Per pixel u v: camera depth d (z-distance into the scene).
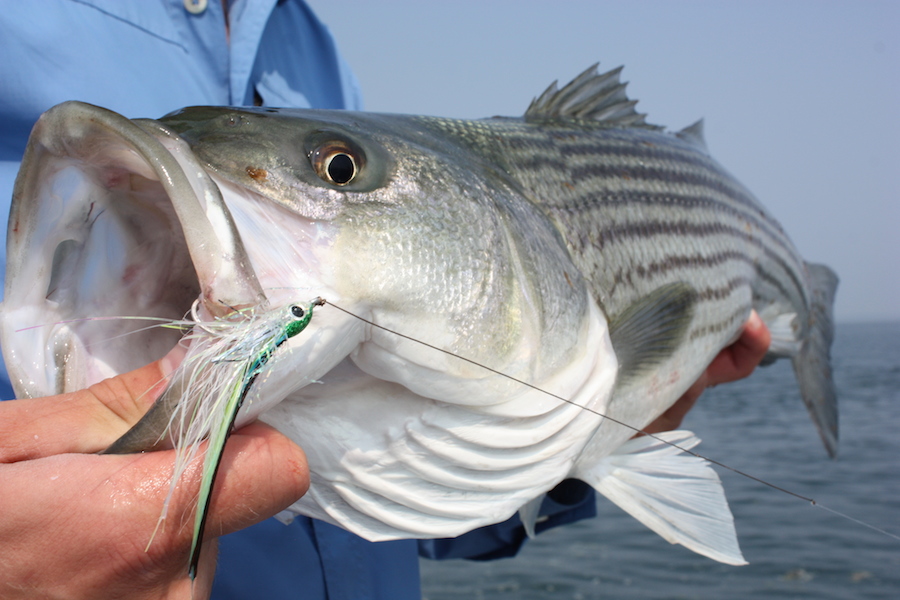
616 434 0.51
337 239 0.36
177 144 0.33
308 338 0.35
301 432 0.39
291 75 0.60
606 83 0.59
